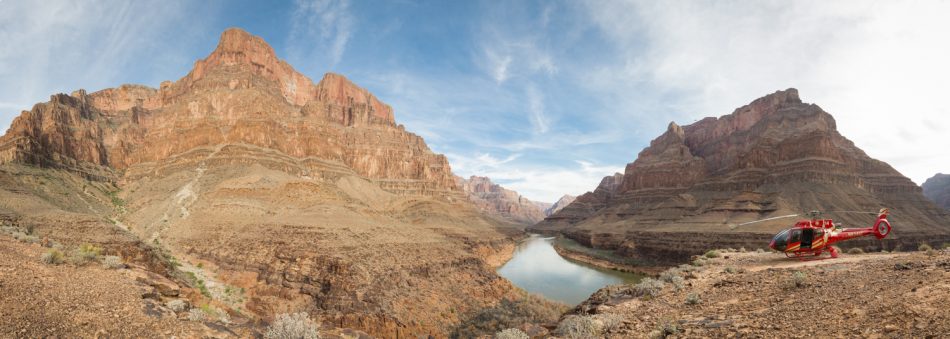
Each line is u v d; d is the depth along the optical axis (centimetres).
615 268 10275
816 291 1226
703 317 1217
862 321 905
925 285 1028
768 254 2373
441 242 6994
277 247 5247
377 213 8656
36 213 4747
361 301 4056
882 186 13862
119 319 1163
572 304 5966
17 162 7825
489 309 4822
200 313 1358
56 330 1025
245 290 4653
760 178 14400
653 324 1240
